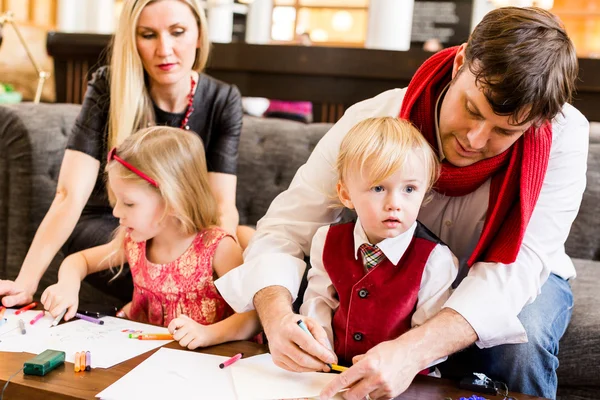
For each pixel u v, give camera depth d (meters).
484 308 1.04
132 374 0.99
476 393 0.99
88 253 1.50
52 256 1.51
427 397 0.96
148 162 1.31
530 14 0.97
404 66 2.91
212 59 3.17
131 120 1.67
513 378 1.18
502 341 1.05
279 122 2.43
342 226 1.15
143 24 1.61
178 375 0.99
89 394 0.92
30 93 4.75
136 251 1.44
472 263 1.13
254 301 1.14
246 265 1.18
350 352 1.09
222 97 1.82
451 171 1.14
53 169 2.20
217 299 1.39
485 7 4.57
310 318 1.03
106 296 1.96
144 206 1.31
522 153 1.11
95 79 1.75
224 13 6.14
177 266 1.39
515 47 0.93
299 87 3.13
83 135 1.68
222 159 1.81
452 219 1.24
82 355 1.02
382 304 1.07
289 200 1.31
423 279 1.08
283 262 1.17
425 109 1.15
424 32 4.71
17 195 2.13
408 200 1.03
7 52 4.71
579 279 1.75
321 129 2.37
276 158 2.32
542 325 1.21
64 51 3.35
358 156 1.03
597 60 2.64
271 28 6.48
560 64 0.95
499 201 1.11
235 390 0.95
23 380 0.96
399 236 1.07
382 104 1.30
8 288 1.36
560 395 1.51
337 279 1.11
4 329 1.18
